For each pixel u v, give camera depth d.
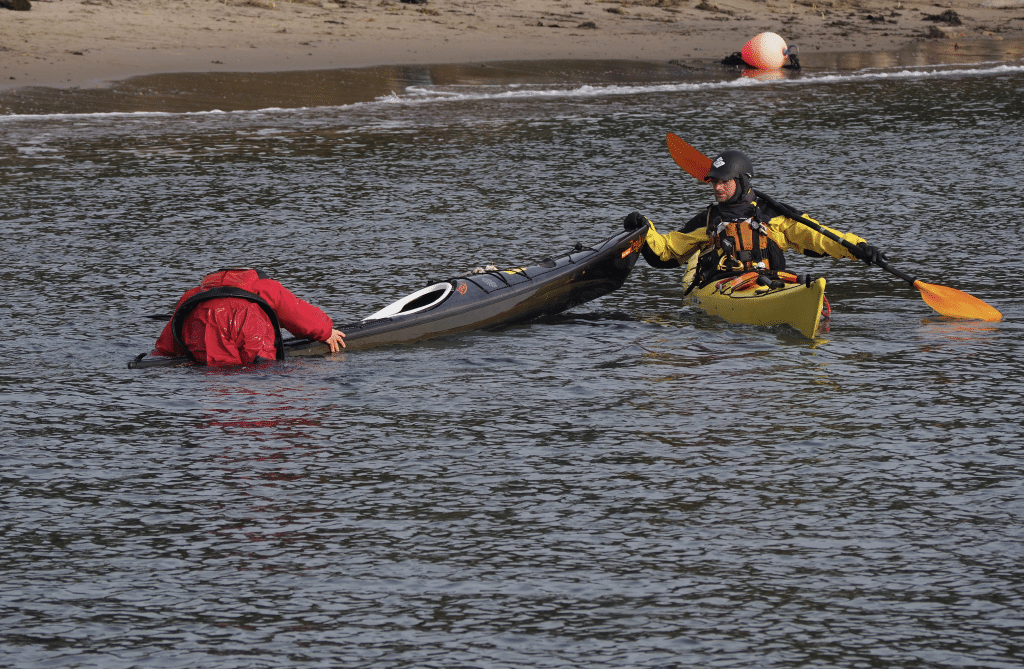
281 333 28.05
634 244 31.17
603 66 88.00
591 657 13.75
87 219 41.03
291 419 21.92
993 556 16.17
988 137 60.41
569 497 18.31
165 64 76.50
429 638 14.18
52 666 13.61
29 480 19.02
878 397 23.16
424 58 85.56
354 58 83.38
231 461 19.84
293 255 36.03
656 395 23.39
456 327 27.77
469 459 19.94
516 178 49.44
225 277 25.38
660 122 65.50
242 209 43.00
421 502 18.14
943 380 24.23
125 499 18.28
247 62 79.12
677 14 112.88
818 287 26.72
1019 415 22.02
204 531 17.14
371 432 21.25
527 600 15.07
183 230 39.44
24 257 35.41
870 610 14.77
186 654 13.86
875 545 16.53
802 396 23.27
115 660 13.73
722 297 29.39
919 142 58.91
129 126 61.53
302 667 13.59
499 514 17.67
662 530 17.08
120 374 24.61
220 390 23.56
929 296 28.72
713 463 19.69
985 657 13.70
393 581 15.59
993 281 32.72
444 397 23.27
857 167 51.91
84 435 21.09
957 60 98.75
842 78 87.25
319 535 16.98
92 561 16.20
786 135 61.22
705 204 44.41
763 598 15.08
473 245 37.44
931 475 19.06
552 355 26.27
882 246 37.12
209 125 62.56
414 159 53.81
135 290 31.80
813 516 17.53
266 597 15.20
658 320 29.33
